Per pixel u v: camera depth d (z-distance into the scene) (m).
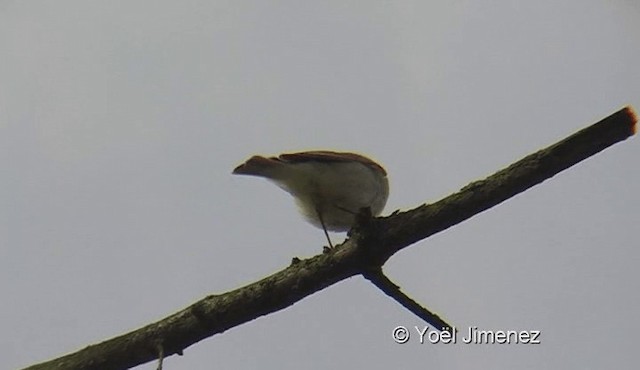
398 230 7.13
